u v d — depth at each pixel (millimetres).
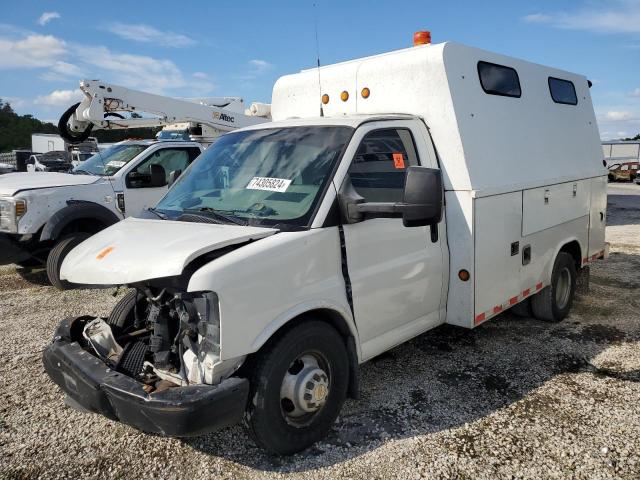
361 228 3574
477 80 4547
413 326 4082
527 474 3146
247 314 2928
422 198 3139
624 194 24391
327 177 3482
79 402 3234
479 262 4262
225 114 10062
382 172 3812
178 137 10242
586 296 6844
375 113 4648
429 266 4086
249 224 3381
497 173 4492
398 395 4156
